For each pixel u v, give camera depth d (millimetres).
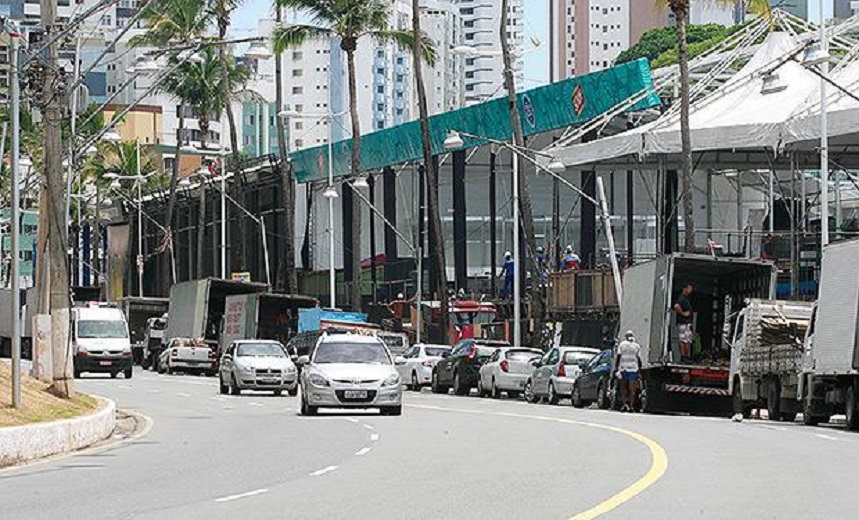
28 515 23844
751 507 23250
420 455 35438
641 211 133500
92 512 24188
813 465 31281
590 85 96750
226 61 136250
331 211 115438
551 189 136875
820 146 74688
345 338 56969
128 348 97875
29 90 48625
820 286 49312
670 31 195250
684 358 57719
